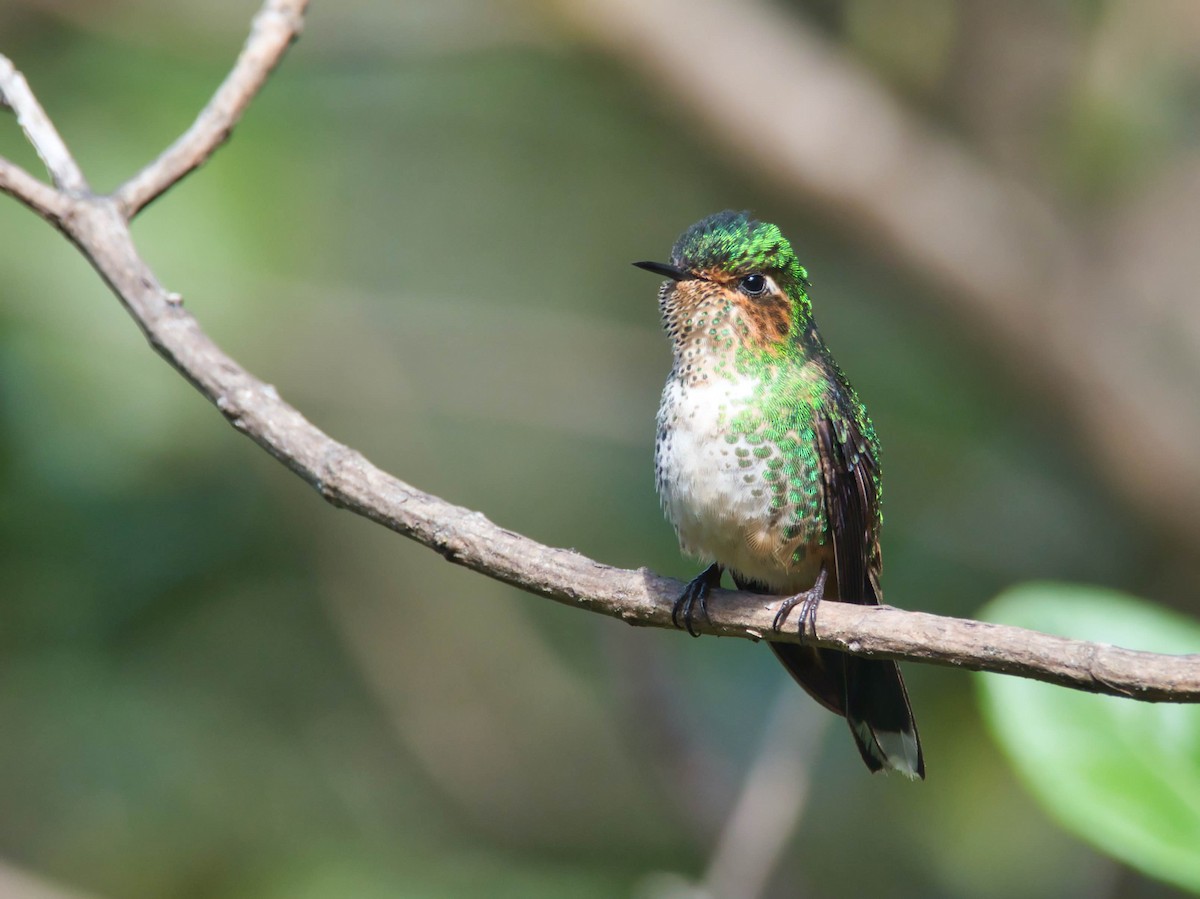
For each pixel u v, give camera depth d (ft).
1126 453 41.19
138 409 31.27
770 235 23.26
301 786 36.88
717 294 22.80
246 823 36.11
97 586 32.58
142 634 33.65
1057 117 42.52
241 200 34.83
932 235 40.93
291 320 38.83
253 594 35.76
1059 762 18.92
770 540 22.61
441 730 38.60
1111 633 20.86
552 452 41.60
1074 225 42.68
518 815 38.68
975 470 40.88
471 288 45.80
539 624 40.91
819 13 44.11
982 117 42.63
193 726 35.45
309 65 40.16
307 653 36.76
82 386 30.83
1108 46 42.60
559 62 44.32
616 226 46.52
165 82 35.42
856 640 17.61
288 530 35.22
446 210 46.09
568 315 45.60
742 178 42.22
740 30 40.98
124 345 31.07
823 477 22.66
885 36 43.55
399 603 38.11
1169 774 18.83
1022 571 38.96
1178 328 42.34
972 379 42.47
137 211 20.99
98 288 30.99
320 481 19.02
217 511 33.73
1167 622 20.99
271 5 22.08
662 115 41.83
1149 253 43.34
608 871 37.96
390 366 40.27
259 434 19.35
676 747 34.45
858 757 38.70
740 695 38.70
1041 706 19.34
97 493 31.78
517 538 18.93
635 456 41.37
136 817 35.32
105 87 34.88
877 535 24.17
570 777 39.27
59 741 34.17
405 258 45.42
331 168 41.86
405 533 18.88
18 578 31.68
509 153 46.57
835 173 40.73
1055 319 41.01
